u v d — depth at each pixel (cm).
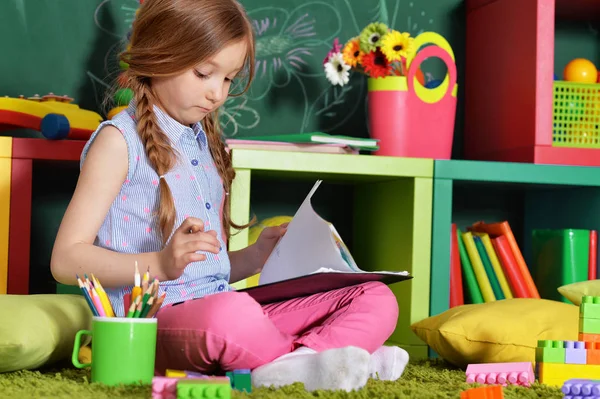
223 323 142
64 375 158
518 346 182
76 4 258
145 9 169
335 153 225
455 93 248
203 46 161
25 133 254
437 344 192
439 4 282
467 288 246
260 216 270
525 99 247
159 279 148
